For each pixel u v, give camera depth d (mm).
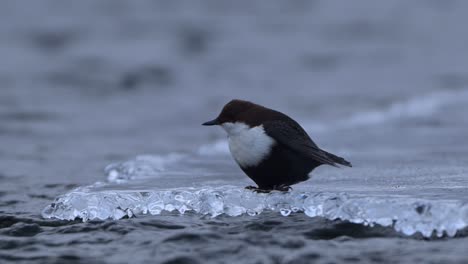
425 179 8969
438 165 10164
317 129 16234
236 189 8117
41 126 18422
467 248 6203
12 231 7328
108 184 9320
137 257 6246
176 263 6059
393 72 29406
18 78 28234
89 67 30859
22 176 11352
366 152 12047
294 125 8344
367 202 7117
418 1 52281
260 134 8055
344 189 8375
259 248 6324
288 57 34312
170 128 18469
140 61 32500
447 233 6602
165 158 12289
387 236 6676
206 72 30500
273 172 8172
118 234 6980
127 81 28109
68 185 10453
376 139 13750
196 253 6230
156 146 15367
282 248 6336
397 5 51000
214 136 17000
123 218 7664
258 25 43969
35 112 20781
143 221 7371
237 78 29203
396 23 44344
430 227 6688
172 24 43688
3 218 7824
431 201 6992
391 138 13773
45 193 9859
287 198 7812
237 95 25141
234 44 37719
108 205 7773
